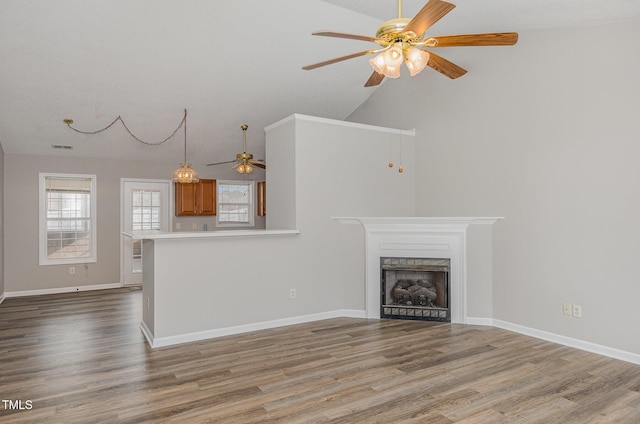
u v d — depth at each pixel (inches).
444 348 149.3
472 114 186.2
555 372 127.0
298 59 200.2
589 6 128.4
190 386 118.2
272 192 202.8
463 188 190.5
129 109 216.7
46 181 260.8
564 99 152.6
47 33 160.7
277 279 180.9
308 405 106.4
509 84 171.3
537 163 161.6
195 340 161.3
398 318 189.5
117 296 249.0
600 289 142.5
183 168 223.3
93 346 154.1
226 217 319.6
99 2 151.0
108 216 276.2
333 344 154.9
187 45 178.7
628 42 135.2
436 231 184.9
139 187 286.2
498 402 107.7
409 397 110.6
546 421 98.3
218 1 159.0
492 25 157.8
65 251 266.4
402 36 99.7
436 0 83.1
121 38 169.0
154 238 152.8
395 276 193.8
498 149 175.8
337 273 195.8
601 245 142.2
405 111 220.7
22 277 252.7
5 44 162.4
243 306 172.7
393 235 190.4
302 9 168.6
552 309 157.2
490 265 179.2
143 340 161.6
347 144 196.9
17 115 210.5
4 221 247.8
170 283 157.2
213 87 209.6
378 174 205.3
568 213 151.6
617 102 137.7
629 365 132.1
